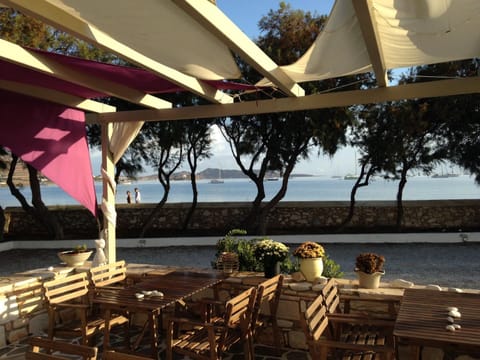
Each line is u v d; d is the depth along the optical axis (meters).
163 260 8.92
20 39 7.87
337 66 3.71
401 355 3.40
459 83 3.78
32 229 12.74
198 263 8.52
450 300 2.97
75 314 4.80
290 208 12.35
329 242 10.65
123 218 12.84
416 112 9.94
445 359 3.15
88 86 3.89
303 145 11.10
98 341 4.19
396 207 11.83
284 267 4.60
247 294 3.13
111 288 3.70
